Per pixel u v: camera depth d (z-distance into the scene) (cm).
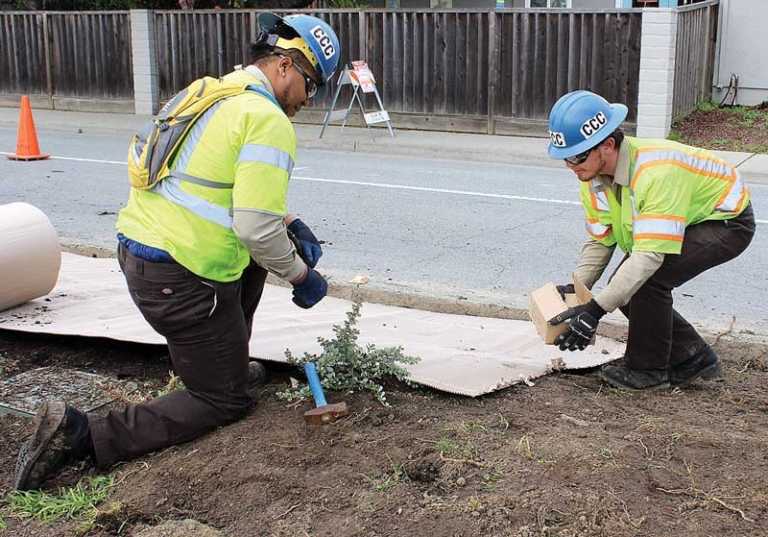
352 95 1491
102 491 334
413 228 830
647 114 1281
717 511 301
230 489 328
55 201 941
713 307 598
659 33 1247
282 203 329
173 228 335
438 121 1450
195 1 1748
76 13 1730
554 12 1323
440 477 328
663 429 364
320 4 1761
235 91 340
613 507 300
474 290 624
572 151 361
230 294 348
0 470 358
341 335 411
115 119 1647
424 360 439
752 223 394
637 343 411
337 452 347
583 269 420
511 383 414
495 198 975
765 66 1453
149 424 355
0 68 1841
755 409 401
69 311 515
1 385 430
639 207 365
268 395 405
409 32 1437
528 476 323
